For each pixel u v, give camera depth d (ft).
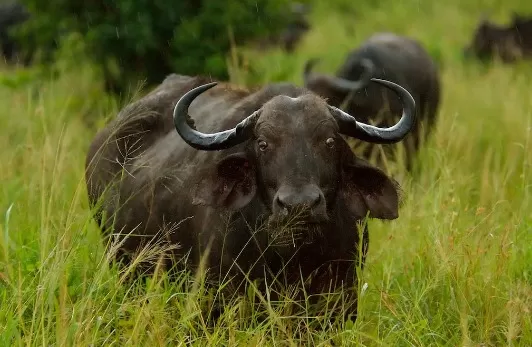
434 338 65.16
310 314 65.57
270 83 69.10
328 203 62.95
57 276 62.18
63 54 126.52
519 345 64.28
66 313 60.44
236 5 122.52
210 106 73.05
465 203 87.30
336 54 210.38
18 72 129.18
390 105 119.55
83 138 108.47
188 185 68.18
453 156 100.48
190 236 68.28
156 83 126.62
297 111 62.44
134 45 121.70
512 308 63.98
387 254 75.61
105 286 68.49
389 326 66.64
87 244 71.15
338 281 65.92
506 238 72.28
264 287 65.05
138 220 73.00
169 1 122.72
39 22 127.44
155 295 63.31
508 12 284.41
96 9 124.88
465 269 69.05
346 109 115.14
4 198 84.02
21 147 93.56
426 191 84.38
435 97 132.98
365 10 273.75
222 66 121.29
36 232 75.51
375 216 65.72
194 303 63.05
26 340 58.49
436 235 71.41
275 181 61.16
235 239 64.64
